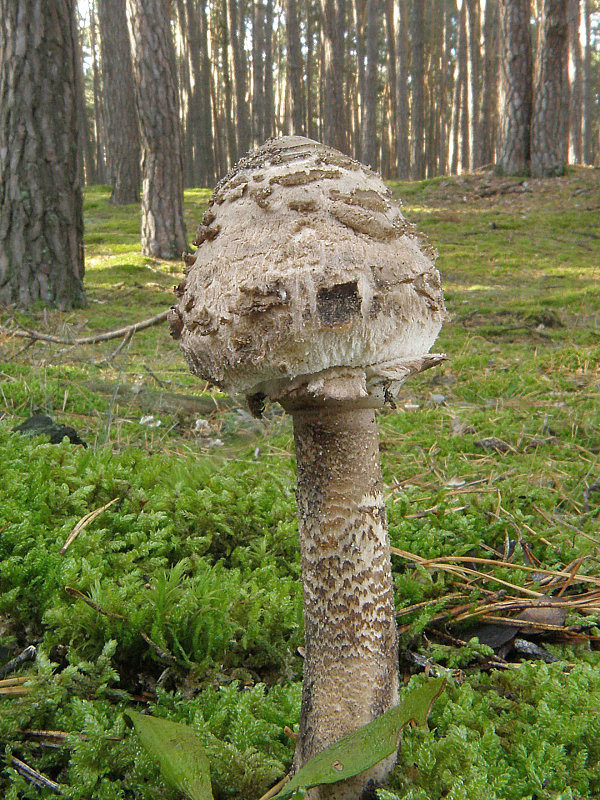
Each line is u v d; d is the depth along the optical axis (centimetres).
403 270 166
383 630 182
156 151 1351
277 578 283
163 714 214
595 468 433
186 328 174
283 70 5100
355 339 157
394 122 3991
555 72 1830
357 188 172
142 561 289
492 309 905
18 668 231
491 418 534
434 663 249
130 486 345
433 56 4403
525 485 390
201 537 311
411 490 374
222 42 3894
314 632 183
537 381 621
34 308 843
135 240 1603
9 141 823
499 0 1948
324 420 174
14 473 336
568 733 201
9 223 838
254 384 168
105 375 627
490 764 194
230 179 179
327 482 176
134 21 1294
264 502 348
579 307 920
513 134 1950
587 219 1548
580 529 349
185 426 534
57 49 820
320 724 181
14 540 284
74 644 238
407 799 172
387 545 186
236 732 202
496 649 260
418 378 668
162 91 1330
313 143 181
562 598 281
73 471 347
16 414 490
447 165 4925
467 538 326
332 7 2614
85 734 204
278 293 156
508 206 1723
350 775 156
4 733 203
